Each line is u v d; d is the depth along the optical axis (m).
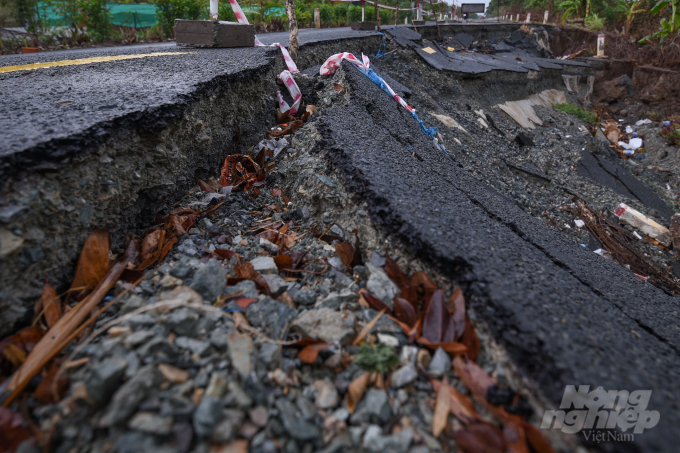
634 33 21.44
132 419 1.28
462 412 1.48
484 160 7.37
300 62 6.82
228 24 6.30
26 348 1.60
